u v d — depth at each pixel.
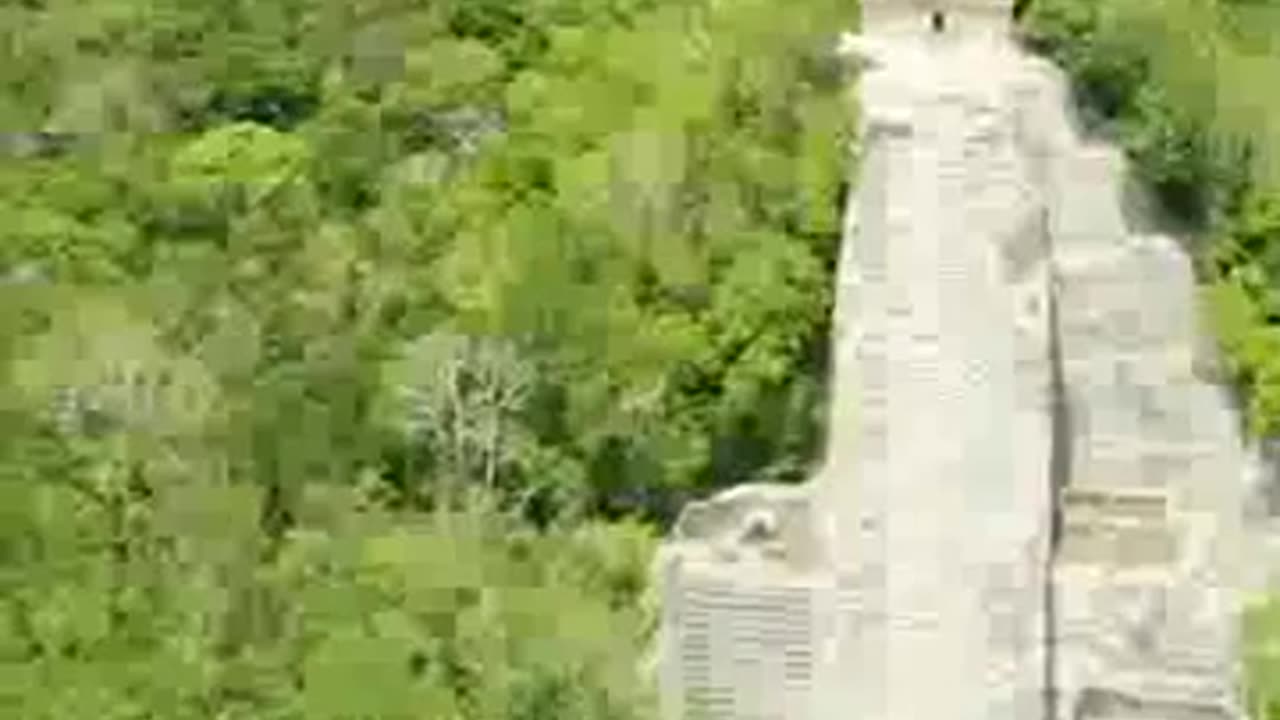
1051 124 125.06
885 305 119.81
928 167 121.19
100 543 119.88
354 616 117.31
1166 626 116.06
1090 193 124.94
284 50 141.38
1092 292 123.38
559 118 132.75
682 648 116.06
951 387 118.69
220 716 113.88
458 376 124.19
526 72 138.00
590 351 122.94
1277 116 127.19
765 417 121.12
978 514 117.38
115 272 131.62
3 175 136.12
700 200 124.62
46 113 139.62
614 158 127.62
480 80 137.50
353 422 124.75
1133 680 115.88
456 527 121.31
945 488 117.44
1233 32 134.25
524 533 121.50
